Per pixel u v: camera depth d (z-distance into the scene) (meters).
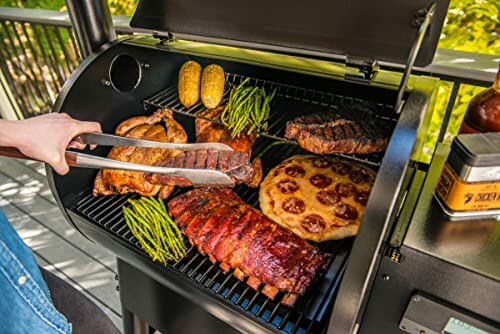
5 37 3.13
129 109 1.49
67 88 1.24
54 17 2.58
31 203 2.48
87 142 1.04
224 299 1.04
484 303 0.84
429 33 0.99
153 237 1.21
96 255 2.13
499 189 0.87
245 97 1.33
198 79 1.41
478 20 2.22
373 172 1.38
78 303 1.12
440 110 2.13
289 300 1.01
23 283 0.66
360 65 1.08
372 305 1.03
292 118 1.42
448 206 0.92
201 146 1.23
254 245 1.10
